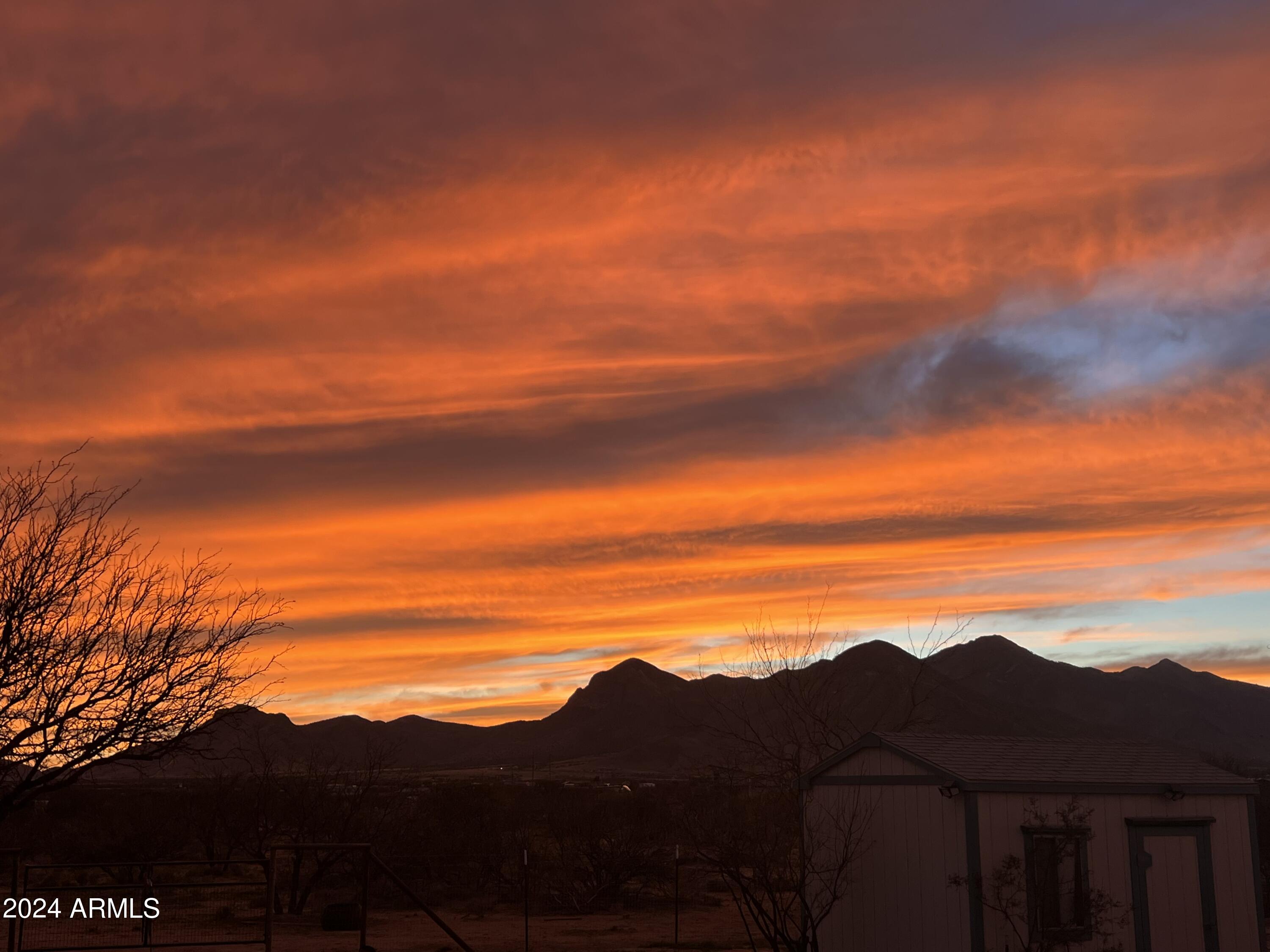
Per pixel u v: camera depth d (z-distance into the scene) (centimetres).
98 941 2423
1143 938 1695
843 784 1847
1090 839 1697
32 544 1225
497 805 4803
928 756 1734
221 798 4028
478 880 3944
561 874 3616
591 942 2558
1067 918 1644
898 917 1723
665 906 3453
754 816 2067
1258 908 1792
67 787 1214
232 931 2745
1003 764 1748
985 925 1600
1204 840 1777
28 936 2486
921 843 1708
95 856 3816
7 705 1184
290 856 4384
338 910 2805
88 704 1218
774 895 2081
